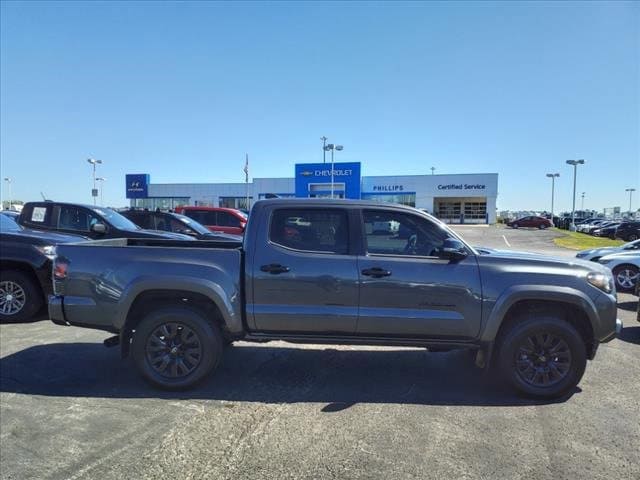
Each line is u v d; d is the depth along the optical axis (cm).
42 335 716
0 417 438
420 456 373
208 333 498
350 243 500
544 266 498
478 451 381
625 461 368
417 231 508
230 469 354
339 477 344
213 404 470
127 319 504
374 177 6775
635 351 679
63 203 1092
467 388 520
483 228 5425
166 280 491
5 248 784
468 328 489
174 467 357
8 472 348
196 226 1430
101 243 589
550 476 346
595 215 8369
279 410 457
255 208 514
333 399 485
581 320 506
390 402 479
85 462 363
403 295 489
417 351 658
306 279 491
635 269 1216
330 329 495
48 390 503
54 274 514
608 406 474
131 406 464
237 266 499
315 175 5722
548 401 486
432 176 6606
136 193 6938
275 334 502
